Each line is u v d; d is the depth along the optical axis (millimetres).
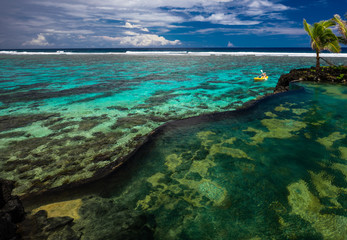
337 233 2395
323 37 13500
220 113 7008
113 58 47312
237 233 2465
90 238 2355
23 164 4777
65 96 11914
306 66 26891
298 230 2461
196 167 3951
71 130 6863
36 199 3195
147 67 28062
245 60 38125
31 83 16016
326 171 3574
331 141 4652
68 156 5129
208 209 2871
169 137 5328
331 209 2754
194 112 8977
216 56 51781
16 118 8055
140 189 3371
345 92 9242
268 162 3963
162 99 11352
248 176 3578
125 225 2582
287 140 4820
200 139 5164
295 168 3705
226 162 4066
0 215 2283
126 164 4160
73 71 23703
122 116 8422
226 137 5211
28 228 2471
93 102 10656
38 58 46875
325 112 6586
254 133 5332
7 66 28688
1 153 5266
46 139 6137
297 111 6793
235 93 12695
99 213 2814
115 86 15055
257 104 7746
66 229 2479
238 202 2982
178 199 3100
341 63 29953
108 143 5879
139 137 6309
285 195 3062
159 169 3938
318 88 10180
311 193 3068
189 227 2566
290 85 11336
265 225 2559
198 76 19781
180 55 58781
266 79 17172
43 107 9633
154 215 2777
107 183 3576
